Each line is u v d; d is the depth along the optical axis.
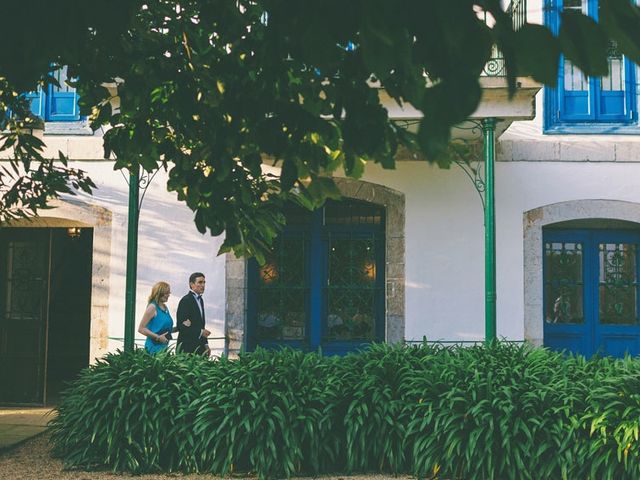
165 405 6.43
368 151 2.78
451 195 9.80
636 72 9.78
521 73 1.64
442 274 9.74
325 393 6.41
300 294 10.09
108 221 9.91
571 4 7.82
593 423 5.80
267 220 4.39
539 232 9.75
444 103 1.49
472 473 6.03
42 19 2.44
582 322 10.05
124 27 2.77
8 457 7.02
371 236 10.11
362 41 1.76
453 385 6.31
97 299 9.84
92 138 9.95
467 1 1.58
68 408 6.91
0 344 10.25
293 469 6.15
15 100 4.80
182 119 3.97
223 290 9.81
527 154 9.77
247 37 3.54
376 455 6.36
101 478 6.25
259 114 3.14
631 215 9.70
